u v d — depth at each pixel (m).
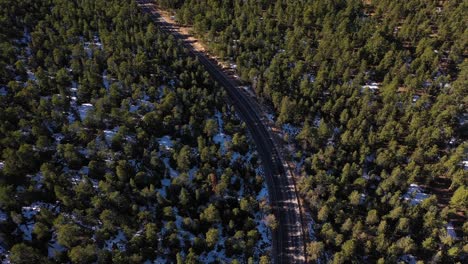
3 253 75.94
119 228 83.75
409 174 97.06
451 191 100.19
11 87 107.75
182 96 116.81
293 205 99.38
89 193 84.81
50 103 103.19
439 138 107.19
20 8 149.50
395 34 151.50
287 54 140.50
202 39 155.88
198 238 81.75
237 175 99.69
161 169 96.19
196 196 90.06
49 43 128.12
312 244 86.19
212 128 106.19
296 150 112.69
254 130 119.56
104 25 146.25
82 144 99.00
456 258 82.94
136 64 123.19
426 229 86.75
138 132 100.75
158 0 180.88
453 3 161.88
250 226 87.88
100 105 105.12
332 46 135.88
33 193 81.56
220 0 172.38
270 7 164.12
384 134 106.81
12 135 90.75
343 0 167.50
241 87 135.62
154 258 81.69
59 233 74.06
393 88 120.00
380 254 85.12
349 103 118.50
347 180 97.31
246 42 143.62
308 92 121.50
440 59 138.12
